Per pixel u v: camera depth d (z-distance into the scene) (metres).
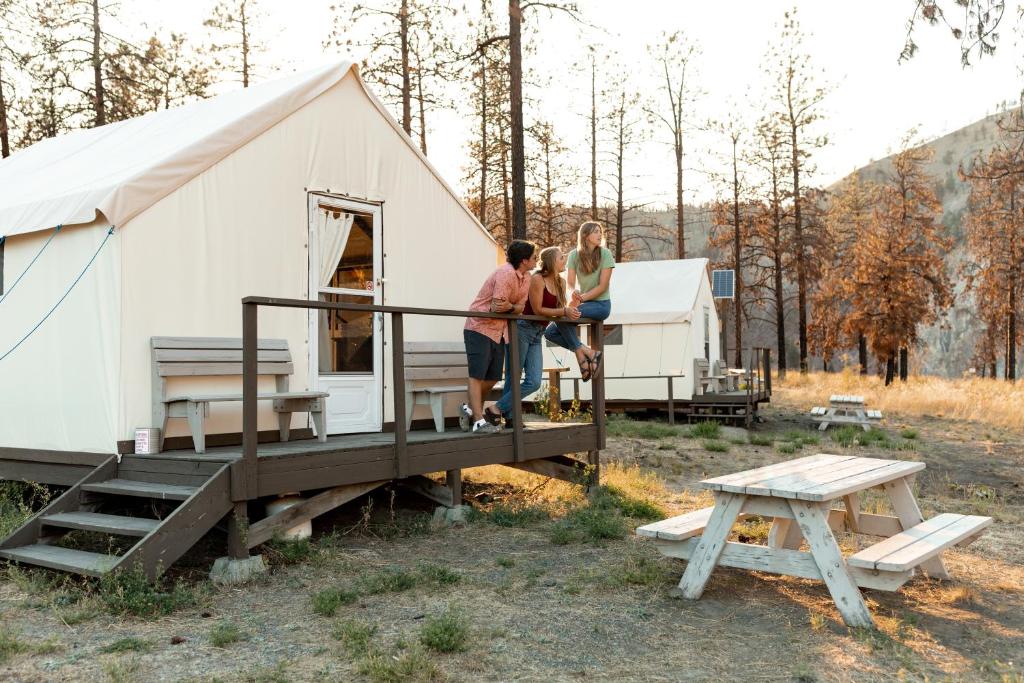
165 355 6.39
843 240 39.22
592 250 8.23
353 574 5.73
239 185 7.16
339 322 8.04
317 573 5.70
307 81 7.71
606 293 8.37
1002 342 40.94
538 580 5.60
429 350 8.74
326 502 6.32
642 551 6.38
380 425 8.34
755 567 4.97
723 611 4.93
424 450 6.96
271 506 6.22
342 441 7.13
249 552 5.91
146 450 6.21
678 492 9.32
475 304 7.62
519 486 9.31
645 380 18.44
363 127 8.38
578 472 8.70
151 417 6.38
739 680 3.88
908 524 5.84
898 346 31.48
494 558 6.23
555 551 6.43
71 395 6.56
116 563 4.97
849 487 4.83
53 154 9.40
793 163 32.19
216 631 4.44
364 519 7.37
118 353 6.23
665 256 46.31
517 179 13.40
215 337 6.88
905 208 36.56
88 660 4.08
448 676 3.91
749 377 17.19
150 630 4.54
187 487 5.67
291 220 7.61
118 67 21.06
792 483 4.92
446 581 5.50
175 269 6.64
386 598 5.18
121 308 6.25
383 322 8.45
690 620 4.76
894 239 32.09
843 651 4.26
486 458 7.58
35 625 4.62
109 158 7.73
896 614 4.89
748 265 34.06
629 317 18.42
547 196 27.94
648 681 3.86
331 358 7.95
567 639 4.44
